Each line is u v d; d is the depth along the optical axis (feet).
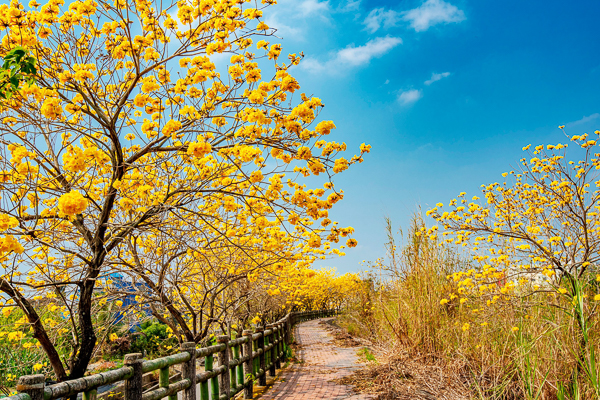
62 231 11.92
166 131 11.18
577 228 15.92
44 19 11.04
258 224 13.92
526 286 15.97
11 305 9.70
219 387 16.08
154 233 13.94
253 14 11.00
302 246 17.25
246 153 10.04
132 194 13.94
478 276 15.70
